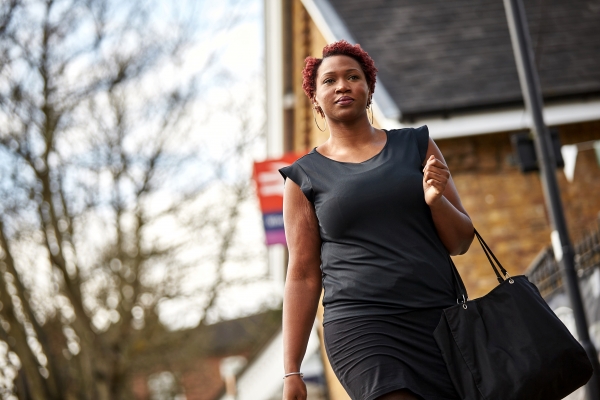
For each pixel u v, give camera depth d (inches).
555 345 110.2
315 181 122.8
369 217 117.9
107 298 930.1
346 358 114.7
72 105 685.9
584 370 110.6
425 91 460.1
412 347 113.3
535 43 508.1
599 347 348.2
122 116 791.7
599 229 351.9
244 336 2121.1
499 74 470.6
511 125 449.7
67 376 800.9
